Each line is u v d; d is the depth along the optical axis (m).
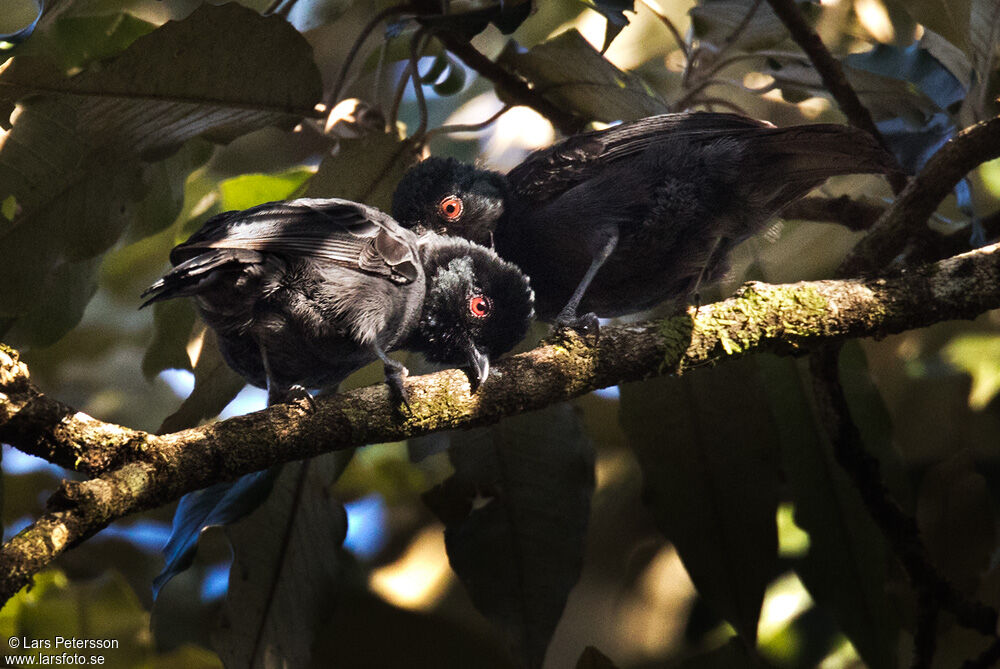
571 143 9.55
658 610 13.09
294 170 11.12
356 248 8.05
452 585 13.11
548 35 12.29
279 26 8.25
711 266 9.89
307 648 9.20
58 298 9.30
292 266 7.70
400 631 12.02
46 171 8.51
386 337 8.41
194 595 11.79
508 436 9.68
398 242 8.38
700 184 9.06
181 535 8.50
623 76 9.95
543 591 9.45
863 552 10.07
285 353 7.98
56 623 9.69
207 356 9.12
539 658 9.33
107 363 13.42
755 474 9.88
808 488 10.25
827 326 7.99
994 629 9.45
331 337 7.92
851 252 9.01
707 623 11.70
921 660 9.48
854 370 10.32
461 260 9.08
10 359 6.41
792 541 11.78
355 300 7.87
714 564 9.77
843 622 9.95
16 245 8.53
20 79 7.90
